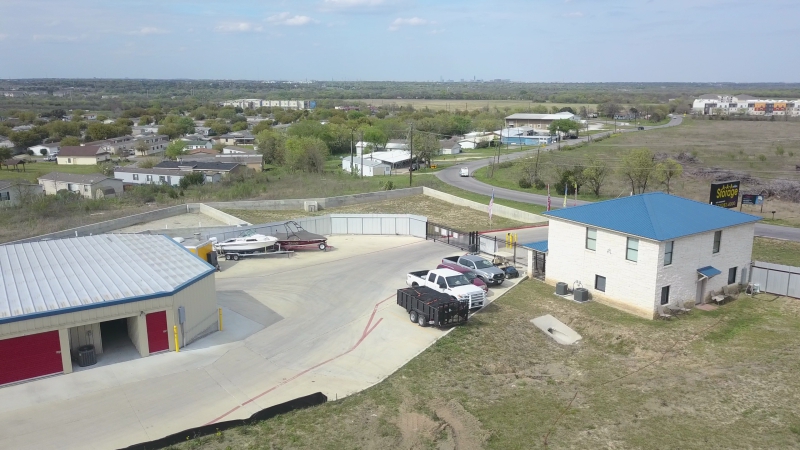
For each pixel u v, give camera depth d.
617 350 25.47
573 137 136.25
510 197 65.12
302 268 37.84
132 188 76.88
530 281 34.44
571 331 27.42
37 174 97.75
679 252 28.03
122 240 32.97
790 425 18.59
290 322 28.52
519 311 29.52
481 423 19.14
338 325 28.12
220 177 85.69
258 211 56.84
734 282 31.36
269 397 21.05
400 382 22.09
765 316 28.08
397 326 27.91
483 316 28.94
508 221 52.84
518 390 21.64
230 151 116.06
